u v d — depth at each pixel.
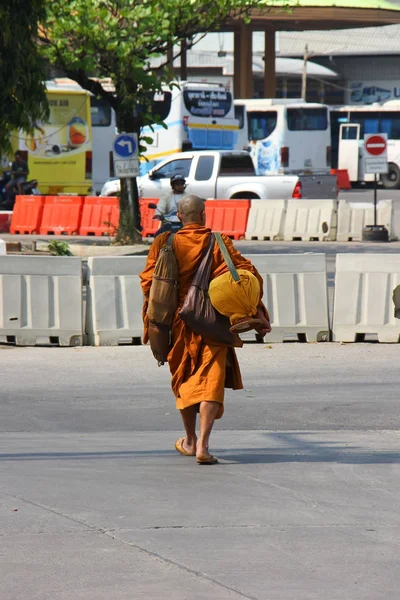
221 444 23.75
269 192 93.12
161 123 73.50
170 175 94.75
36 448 23.11
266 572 14.48
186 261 20.73
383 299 38.28
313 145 146.62
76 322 38.12
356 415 27.27
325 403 28.67
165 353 21.23
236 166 95.44
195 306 20.41
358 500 18.48
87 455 22.28
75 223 90.19
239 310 20.33
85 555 15.12
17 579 14.09
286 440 24.27
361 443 23.91
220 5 69.62
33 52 56.06
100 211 89.19
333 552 15.43
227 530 16.50
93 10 67.38
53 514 17.28
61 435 24.97
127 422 26.62
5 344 38.59
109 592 13.62
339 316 38.53
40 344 38.56
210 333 20.50
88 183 117.19
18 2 54.81
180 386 21.20
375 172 79.88
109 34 68.19
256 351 36.88
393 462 21.67
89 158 116.75
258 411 27.77
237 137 126.56
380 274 38.28
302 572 14.49
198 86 123.50
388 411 27.72
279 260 38.44
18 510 17.50
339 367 33.88
